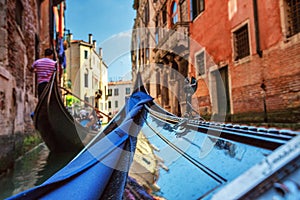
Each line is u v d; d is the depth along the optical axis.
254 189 0.68
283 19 5.55
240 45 7.34
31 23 9.35
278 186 0.66
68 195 1.92
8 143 5.06
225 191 0.70
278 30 5.72
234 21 7.39
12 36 6.10
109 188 1.90
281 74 5.60
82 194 1.89
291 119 5.20
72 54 24.16
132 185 1.84
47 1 13.75
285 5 5.55
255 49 6.49
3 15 5.41
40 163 6.21
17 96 6.29
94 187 1.95
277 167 0.70
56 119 6.93
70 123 7.13
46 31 13.64
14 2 6.39
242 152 1.67
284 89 5.55
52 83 6.07
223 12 7.89
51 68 6.75
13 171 5.28
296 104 5.16
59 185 2.06
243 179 0.72
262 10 6.25
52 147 7.56
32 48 9.41
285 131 1.67
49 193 1.98
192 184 1.54
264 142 1.65
